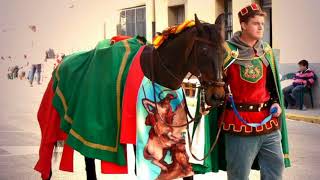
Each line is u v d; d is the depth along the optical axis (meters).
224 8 13.29
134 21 15.73
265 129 3.27
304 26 10.54
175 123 3.31
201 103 3.15
